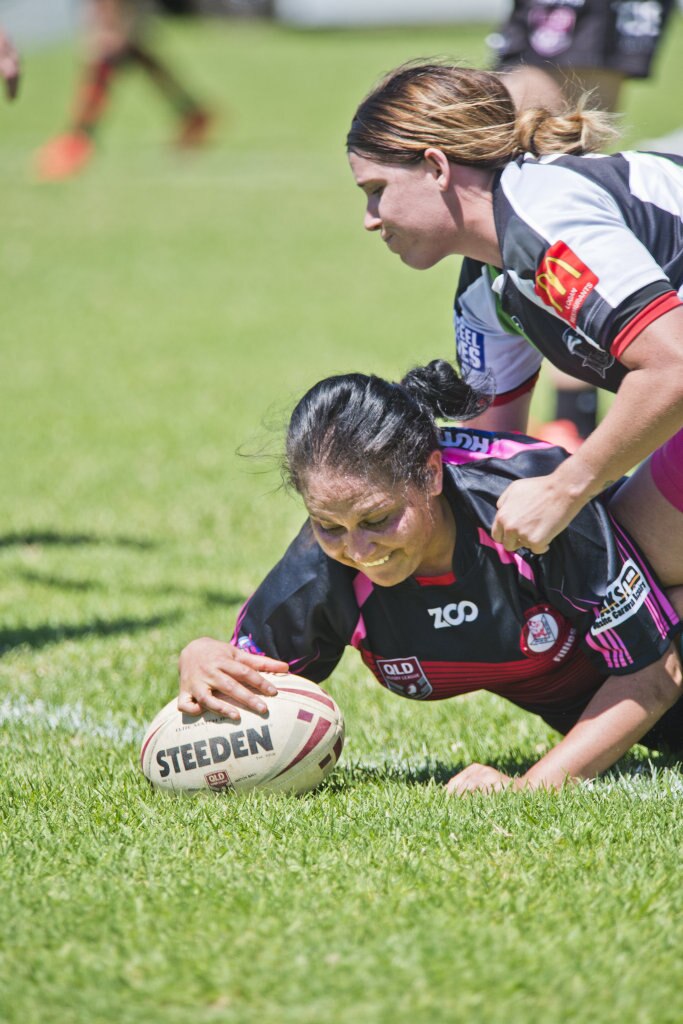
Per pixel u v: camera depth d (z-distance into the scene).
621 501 12.55
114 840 11.05
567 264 10.58
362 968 8.77
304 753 12.05
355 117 11.71
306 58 119.75
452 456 11.83
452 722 15.23
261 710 11.98
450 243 11.64
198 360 41.47
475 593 11.91
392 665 12.52
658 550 12.38
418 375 11.76
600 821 11.17
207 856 10.68
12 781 12.78
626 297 10.36
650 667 12.14
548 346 11.59
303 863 10.48
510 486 11.17
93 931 9.34
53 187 73.56
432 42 127.31
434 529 11.40
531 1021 8.18
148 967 8.81
